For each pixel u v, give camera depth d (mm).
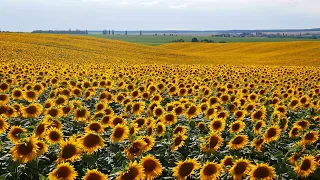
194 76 24125
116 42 82750
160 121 8961
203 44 112625
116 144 7570
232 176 5965
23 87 15023
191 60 62656
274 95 14438
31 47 53625
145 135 7859
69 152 6156
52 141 7086
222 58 69125
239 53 85750
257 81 20953
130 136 7012
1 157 6582
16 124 9383
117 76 21141
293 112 12047
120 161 6980
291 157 6949
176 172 5660
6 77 17828
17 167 6465
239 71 28875
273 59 65500
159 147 7867
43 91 14586
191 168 5633
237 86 18375
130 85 15469
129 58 56625
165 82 19297
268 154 7711
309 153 7207
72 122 9789
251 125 9977
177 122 9969
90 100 13797
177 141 7305
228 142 8000
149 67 29953
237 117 10156
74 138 6711
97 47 68812
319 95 14234
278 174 6895
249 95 13195
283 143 8680
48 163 6953
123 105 11898
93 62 43844
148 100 13578
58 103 10867
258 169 5660
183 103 11141
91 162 6676
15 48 49781
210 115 9953
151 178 5668
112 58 52156
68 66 29422
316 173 6648
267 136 7699
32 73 20422
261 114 9906
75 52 54656
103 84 15750
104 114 9578
